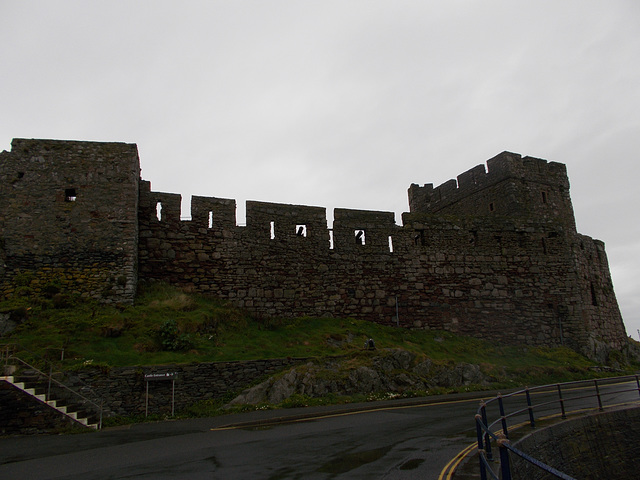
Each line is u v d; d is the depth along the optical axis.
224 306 22.70
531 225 31.25
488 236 30.03
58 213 20.34
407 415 15.49
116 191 21.22
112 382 15.76
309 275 25.66
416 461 9.32
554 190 34.62
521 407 16.86
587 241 36.00
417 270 27.91
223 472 8.73
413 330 26.72
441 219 29.34
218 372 17.72
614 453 14.82
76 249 20.16
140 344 17.73
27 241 19.75
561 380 24.41
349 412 16.42
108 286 19.98
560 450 12.75
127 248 20.67
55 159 20.92
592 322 32.88
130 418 15.40
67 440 12.47
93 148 21.48
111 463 9.72
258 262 24.73
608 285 36.91
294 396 17.64
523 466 10.29
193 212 24.16
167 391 16.50
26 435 13.38
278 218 25.80
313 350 21.12
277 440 11.73
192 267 23.52
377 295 26.73
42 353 16.09
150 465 9.45
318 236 26.44
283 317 24.39
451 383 21.64
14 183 20.20
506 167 33.19
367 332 24.67
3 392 13.69
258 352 19.80
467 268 28.98
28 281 19.30
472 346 26.39
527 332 29.20
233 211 24.98
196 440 12.02
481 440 8.00
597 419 14.99
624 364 31.25
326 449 10.57
